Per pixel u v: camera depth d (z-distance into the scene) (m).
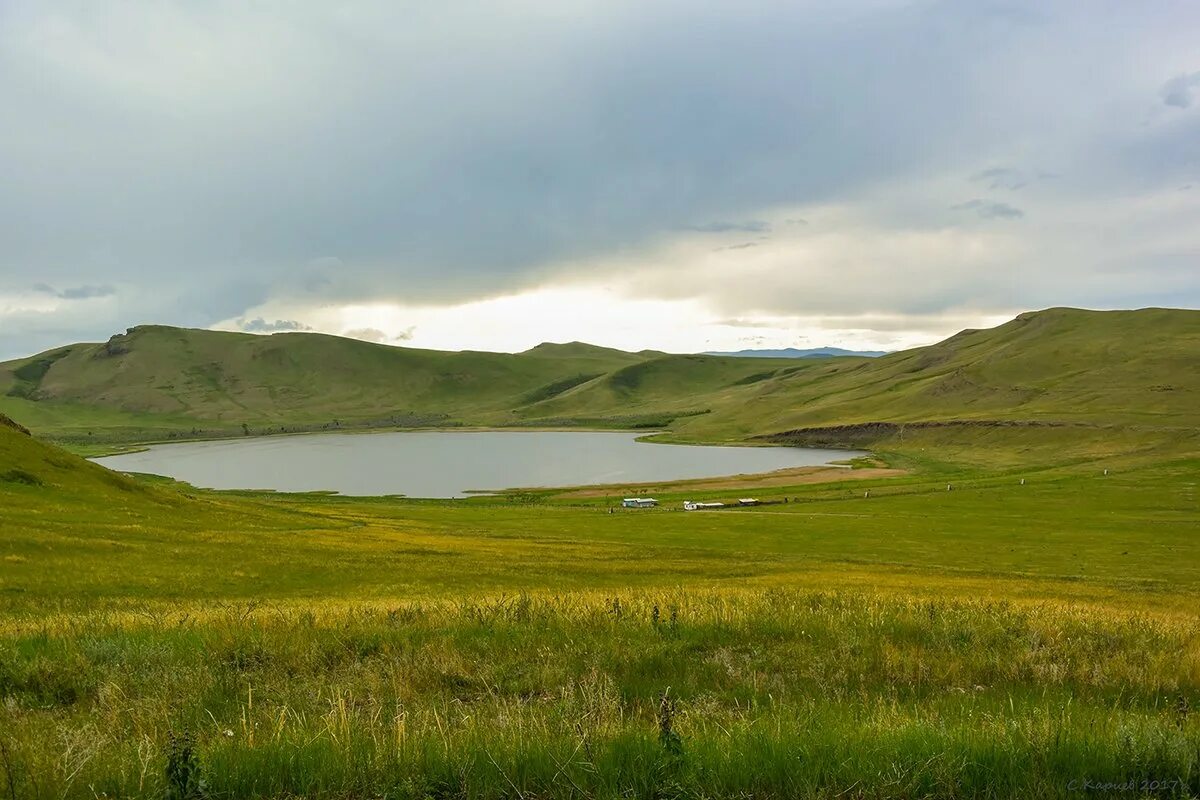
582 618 13.86
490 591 37.75
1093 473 146.62
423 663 10.17
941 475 168.62
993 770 6.10
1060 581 50.94
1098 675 10.68
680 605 16.36
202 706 8.49
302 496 152.12
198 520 69.44
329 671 10.48
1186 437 177.88
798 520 102.88
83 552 43.38
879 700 8.70
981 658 11.41
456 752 6.36
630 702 9.06
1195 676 10.57
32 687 9.55
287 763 6.21
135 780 5.94
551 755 6.21
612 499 146.00
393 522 94.25
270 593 37.72
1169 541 77.12
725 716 8.23
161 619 15.81
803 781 5.83
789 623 13.60
